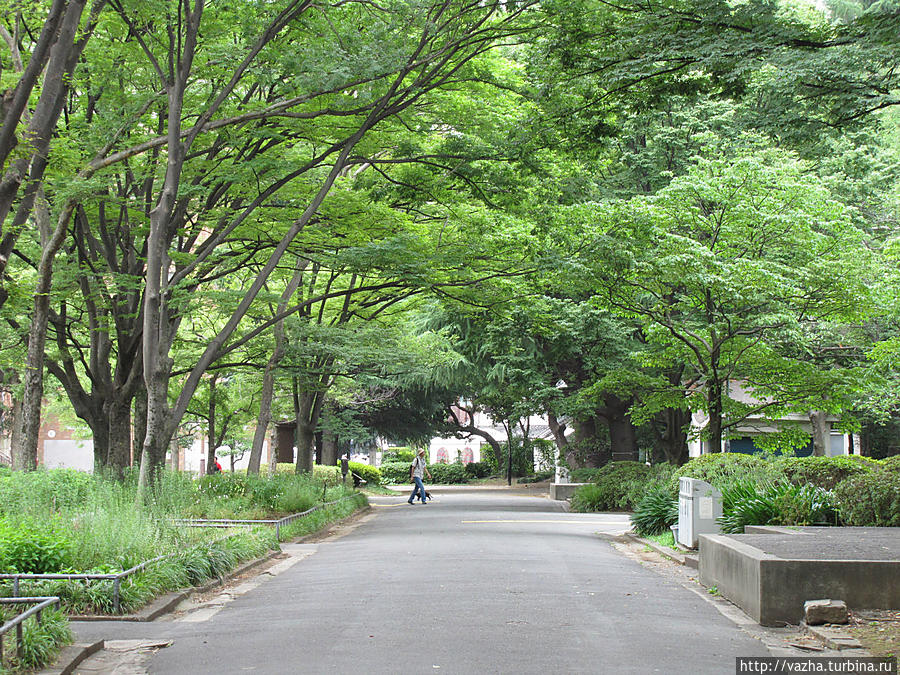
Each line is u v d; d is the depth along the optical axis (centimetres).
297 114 1800
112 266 2172
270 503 2375
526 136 1838
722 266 2200
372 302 2942
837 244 2422
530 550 1705
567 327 2672
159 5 1677
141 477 1764
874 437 3975
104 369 2372
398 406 5844
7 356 2639
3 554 1048
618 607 1063
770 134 1364
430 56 1734
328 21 1780
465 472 7062
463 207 2247
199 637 921
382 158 2269
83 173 1689
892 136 3856
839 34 1084
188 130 1922
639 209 2205
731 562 1125
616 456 3875
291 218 2106
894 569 986
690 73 1325
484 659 781
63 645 843
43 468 2311
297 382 3378
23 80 929
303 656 806
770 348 2456
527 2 1658
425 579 1281
